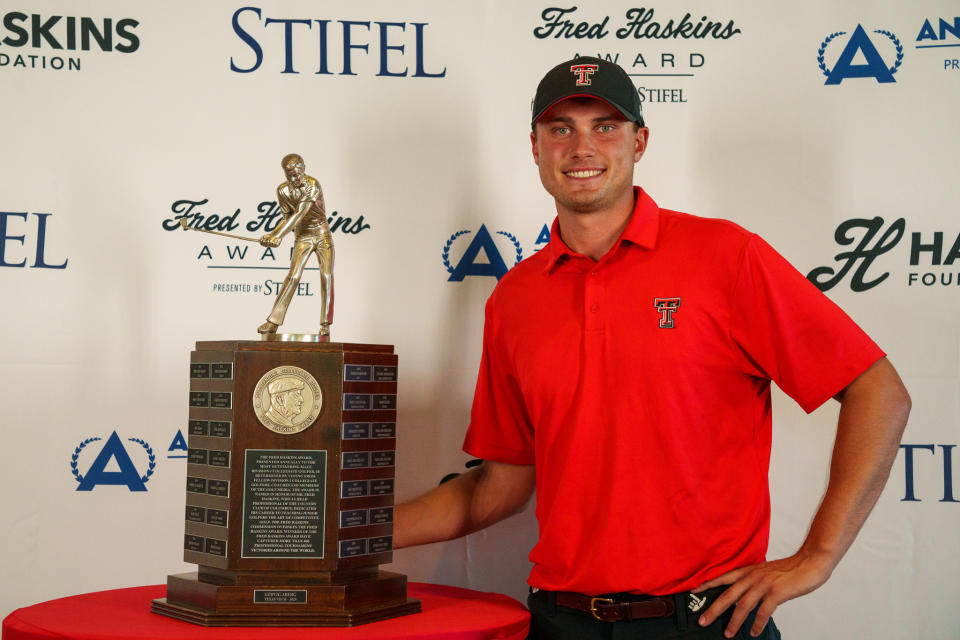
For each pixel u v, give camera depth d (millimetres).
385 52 1894
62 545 1806
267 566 1262
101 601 1422
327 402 1283
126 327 1838
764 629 1392
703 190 1900
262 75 1876
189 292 1854
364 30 1891
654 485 1371
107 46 1847
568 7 1903
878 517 1850
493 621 1295
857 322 1886
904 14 1895
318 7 1883
